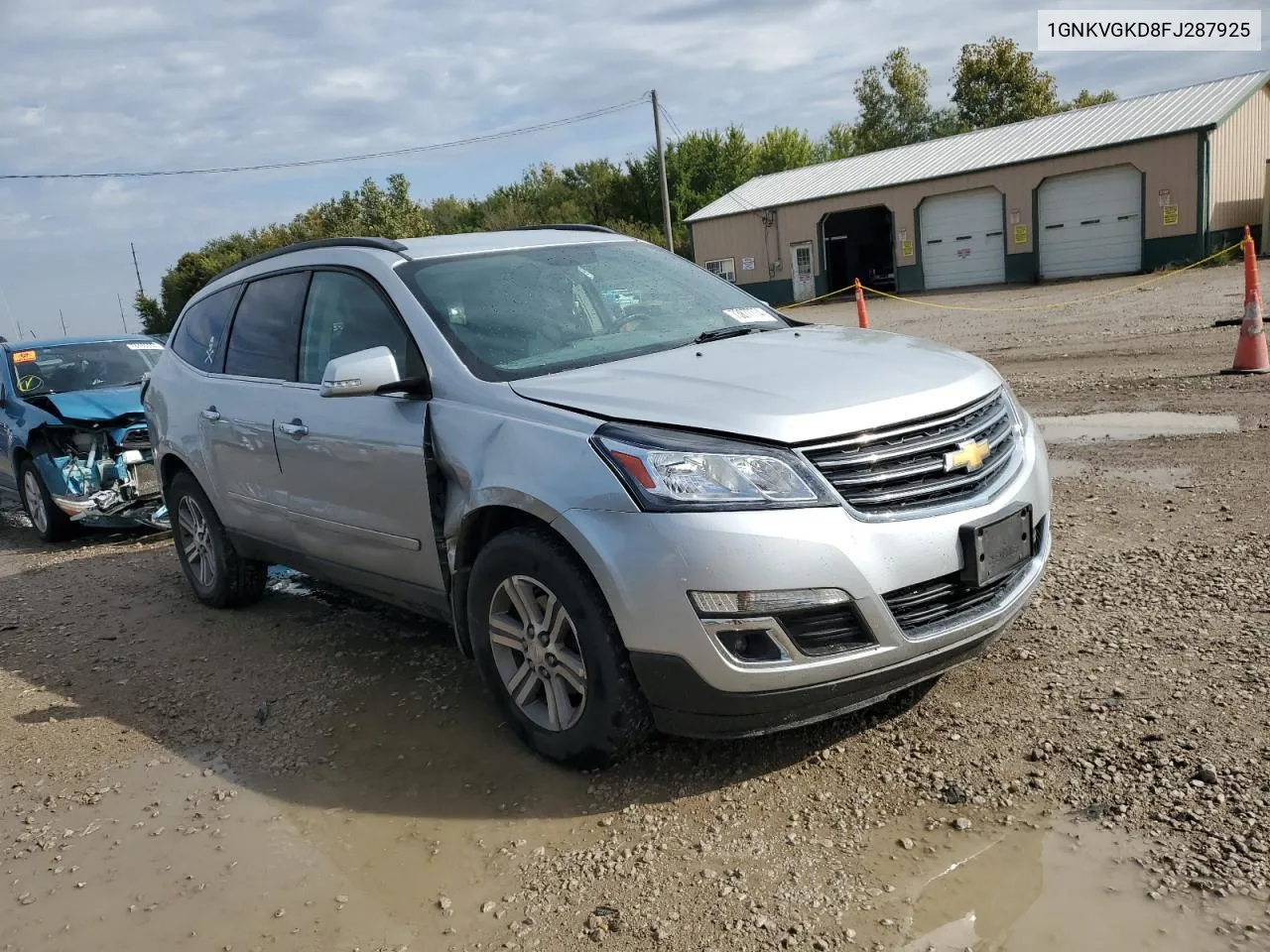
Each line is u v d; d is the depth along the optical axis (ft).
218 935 9.34
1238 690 10.85
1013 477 11.06
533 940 8.71
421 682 14.46
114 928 9.66
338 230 134.62
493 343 12.59
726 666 9.61
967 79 170.19
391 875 9.94
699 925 8.57
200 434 17.38
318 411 14.19
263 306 16.46
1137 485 19.03
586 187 200.34
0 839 11.61
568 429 10.63
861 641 9.77
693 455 9.77
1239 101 87.25
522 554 10.84
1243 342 28.60
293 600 19.27
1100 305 59.11
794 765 10.80
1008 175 96.02
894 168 110.52
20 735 14.38
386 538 13.37
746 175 177.06
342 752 12.67
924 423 10.27
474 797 11.14
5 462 29.45
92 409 26.78
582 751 10.85
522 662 11.63
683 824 10.03
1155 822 8.99
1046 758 10.19
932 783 10.09
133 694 15.48
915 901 8.49
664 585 9.65
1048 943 7.81
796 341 12.76
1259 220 92.38
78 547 27.66
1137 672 11.58
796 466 9.66
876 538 9.71
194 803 11.89
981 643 10.61
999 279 99.45
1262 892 7.99
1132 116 95.30
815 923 8.41
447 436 11.88
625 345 12.92
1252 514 16.43
